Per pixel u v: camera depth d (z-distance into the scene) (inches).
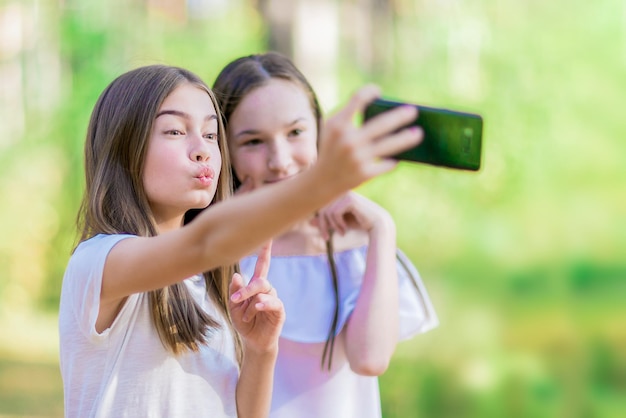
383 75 350.3
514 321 296.4
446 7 337.1
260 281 77.7
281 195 55.6
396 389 267.9
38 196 350.6
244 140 99.4
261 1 375.6
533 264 307.4
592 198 319.0
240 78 100.3
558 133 321.7
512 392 279.9
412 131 53.9
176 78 82.0
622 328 298.0
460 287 294.4
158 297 78.7
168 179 79.8
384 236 102.3
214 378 82.7
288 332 101.0
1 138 353.7
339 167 52.9
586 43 326.3
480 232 297.6
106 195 80.2
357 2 360.8
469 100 321.1
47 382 293.7
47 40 359.9
